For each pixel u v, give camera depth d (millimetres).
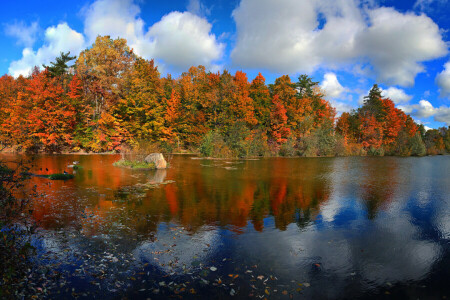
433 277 5184
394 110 70188
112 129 44312
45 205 9773
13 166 18500
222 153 40031
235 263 5527
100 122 43156
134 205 10344
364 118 64562
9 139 43125
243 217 9031
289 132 51344
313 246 6586
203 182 16469
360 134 65312
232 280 4824
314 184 16422
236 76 56844
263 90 55562
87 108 45656
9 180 5316
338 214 9656
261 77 57031
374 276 5160
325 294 4473
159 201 11094
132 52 48500
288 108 53750
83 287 4445
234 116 48625
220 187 14750
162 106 50625
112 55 45406
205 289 4492
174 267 5266
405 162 36500
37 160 29078
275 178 18859
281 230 7754
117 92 45125
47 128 40812
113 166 24484
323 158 43250
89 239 6645
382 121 65812
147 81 53406
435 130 89188
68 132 44000
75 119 44031
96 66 43875
